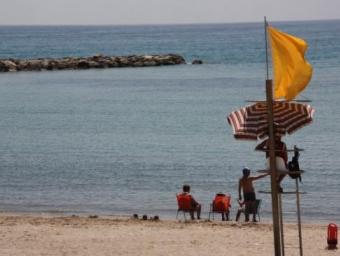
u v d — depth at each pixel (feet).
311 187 315.78
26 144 461.78
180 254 176.14
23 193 309.01
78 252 177.68
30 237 194.70
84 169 369.50
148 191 313.94
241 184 236.22
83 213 266.98
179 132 507.71
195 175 351.67
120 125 551.59
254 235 199.82
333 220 253.03
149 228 210.79
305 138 462.19
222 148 434.30
